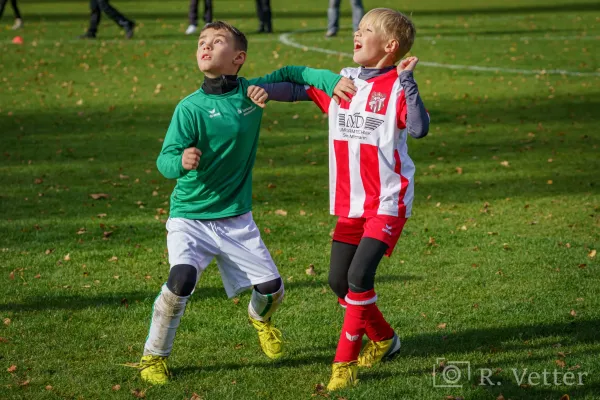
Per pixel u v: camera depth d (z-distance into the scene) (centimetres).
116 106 4722
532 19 8550
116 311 1883
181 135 1450
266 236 2483
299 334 1759
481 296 1973
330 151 1534
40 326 1788
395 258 2266
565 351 1642
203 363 1619
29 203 2844
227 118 1458
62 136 3988
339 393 1465
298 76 1520
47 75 5538
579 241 2403
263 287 1539
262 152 3709
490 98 4916
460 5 10356
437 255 2289
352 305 1478
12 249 2338
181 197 1502
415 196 2972
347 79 1466
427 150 3741
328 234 2512
